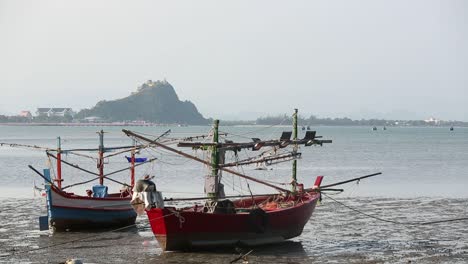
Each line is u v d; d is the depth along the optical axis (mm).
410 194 51969
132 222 37562
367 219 39406
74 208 35062
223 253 29484
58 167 40219
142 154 97312
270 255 29344
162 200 28844
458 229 36031
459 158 99562
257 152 97812
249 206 35156
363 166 82375
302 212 33125
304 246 31484
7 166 81812
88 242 32438
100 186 38969
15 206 44938
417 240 32969
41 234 34531
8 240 32875
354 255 29453
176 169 75500
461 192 53625
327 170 76188
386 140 184000
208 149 31312
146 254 29453
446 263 27938
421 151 121250
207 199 31125
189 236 29062
